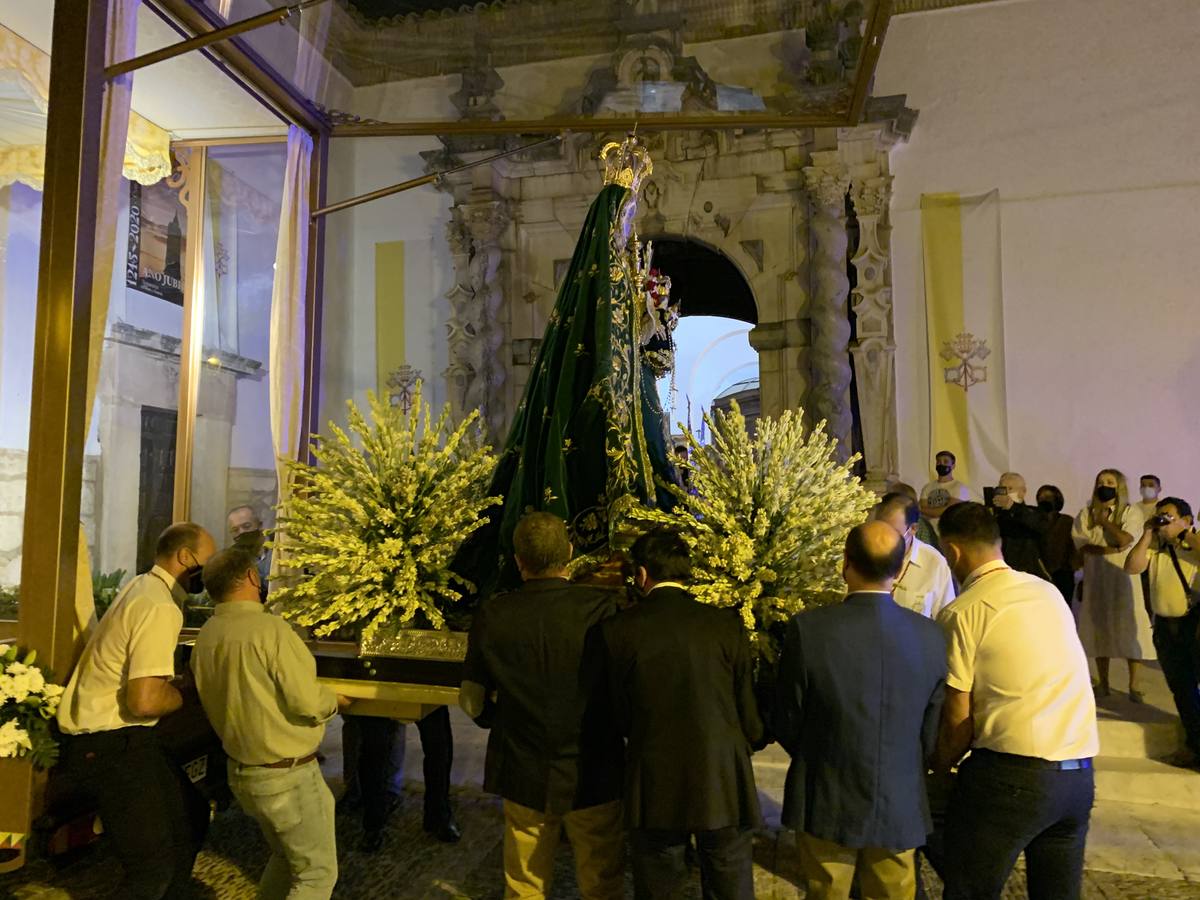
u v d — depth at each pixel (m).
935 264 8.16
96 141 3.51
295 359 5.31
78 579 3.45
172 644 2.91
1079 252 7.86
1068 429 7.73
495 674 2.54
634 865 2.43
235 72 4.80
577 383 3.44
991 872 2.38
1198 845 3.73
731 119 5.14
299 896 2.62
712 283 11.62
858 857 2.44
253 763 2.58
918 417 8.06
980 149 8.16
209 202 8.14
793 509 3.01
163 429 7.84
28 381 6.84
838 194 8.08
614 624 2.46
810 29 7.38
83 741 2.87
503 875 3.38
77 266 3.41
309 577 3.44
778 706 2.41
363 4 5.75
